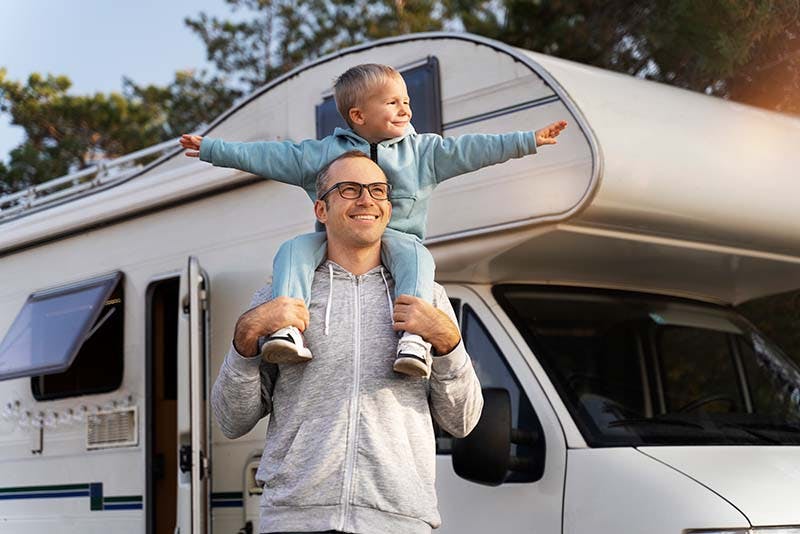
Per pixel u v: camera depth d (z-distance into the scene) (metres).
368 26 17.73
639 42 8.64
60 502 5.89
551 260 4.54
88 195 6.12
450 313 2.95
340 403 2.70
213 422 5.12
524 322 4.44
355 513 2.64
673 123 4.42
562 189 4.08
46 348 5.84
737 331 5.52
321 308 2.81
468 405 2.84
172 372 6.04
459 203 4.38
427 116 4.61
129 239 5.76
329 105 4.99
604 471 3.79
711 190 4.35
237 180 5.21
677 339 5.54
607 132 4.07
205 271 5.24
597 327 5.21
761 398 5.30
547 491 3.91
